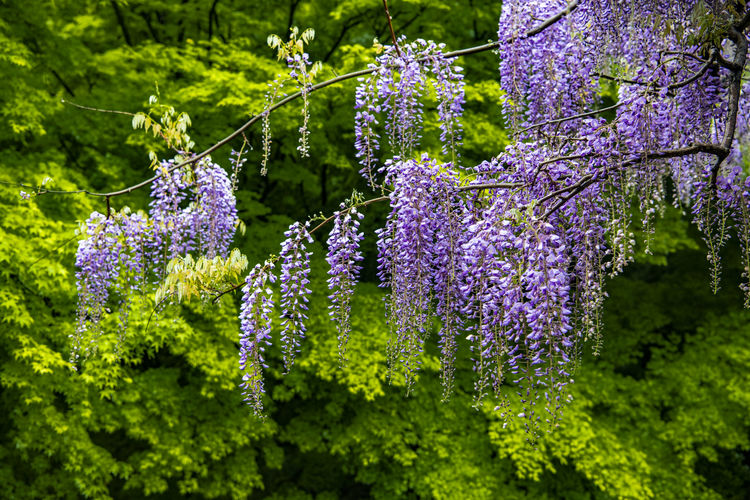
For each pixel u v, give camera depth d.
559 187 2.70
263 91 6.81
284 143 7.91
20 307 5.92
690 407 8.52
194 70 7.12
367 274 8.37
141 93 7.20
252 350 3.01
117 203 6.83
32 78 6.96
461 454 7.71
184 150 3.42
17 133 6.88
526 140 3.33
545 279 2.30
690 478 8.11
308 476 9.27
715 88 2.80
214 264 3.09
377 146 2.91
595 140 2.55
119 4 7.90
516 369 2.40
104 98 7.37
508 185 2.54
